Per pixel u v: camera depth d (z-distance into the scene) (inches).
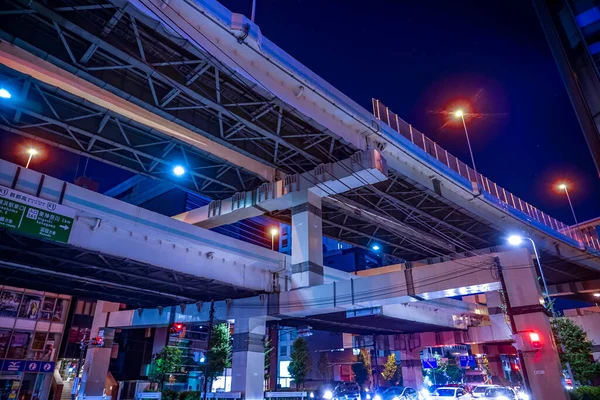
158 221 1100.5
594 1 657.6
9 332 1679.4
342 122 1227.2
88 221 975.0
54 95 1030.4
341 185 1326.3
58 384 1782.7
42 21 823.1
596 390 1084.5
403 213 1834.4
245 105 1071.6
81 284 1277.1
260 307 1320.1
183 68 955.3
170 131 1196.5
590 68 661.3
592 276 2551.7
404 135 1438.2
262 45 962.7
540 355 845.8
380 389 1550.2
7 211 837.2
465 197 1706.4
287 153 1366.9
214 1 874.8
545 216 2183.8
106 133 1189.1
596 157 676.1
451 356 2974.9
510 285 920.3
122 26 827.4
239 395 1240.8
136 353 2183.8
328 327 1800.0
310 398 1424.7
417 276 1060.5
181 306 1487.5
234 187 1521.9
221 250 1225.4
